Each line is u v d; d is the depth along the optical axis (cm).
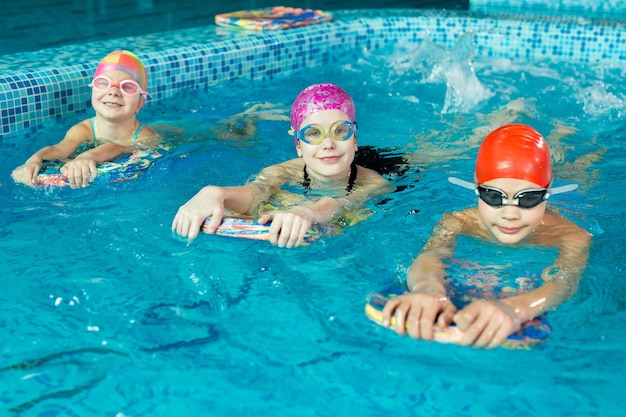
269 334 241
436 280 250
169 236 306
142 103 425
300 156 368
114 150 397
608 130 452
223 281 272
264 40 596
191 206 307
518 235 271
